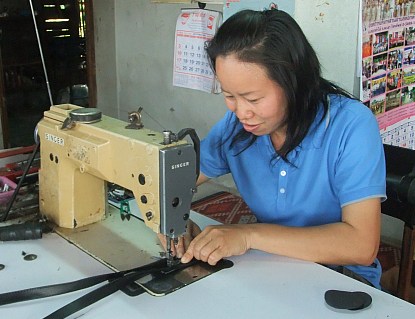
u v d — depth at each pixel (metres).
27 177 1.48
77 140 1.18
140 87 3.68
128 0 3.55
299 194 1.25
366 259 1.12
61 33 4.34
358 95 2.17
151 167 1.03
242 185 1.36
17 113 4.42
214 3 2.97
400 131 2.42
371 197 1.13
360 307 0.95
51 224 1.32
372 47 2.12
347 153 1.17
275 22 1.03
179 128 3.49
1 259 1.15
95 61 3.93
